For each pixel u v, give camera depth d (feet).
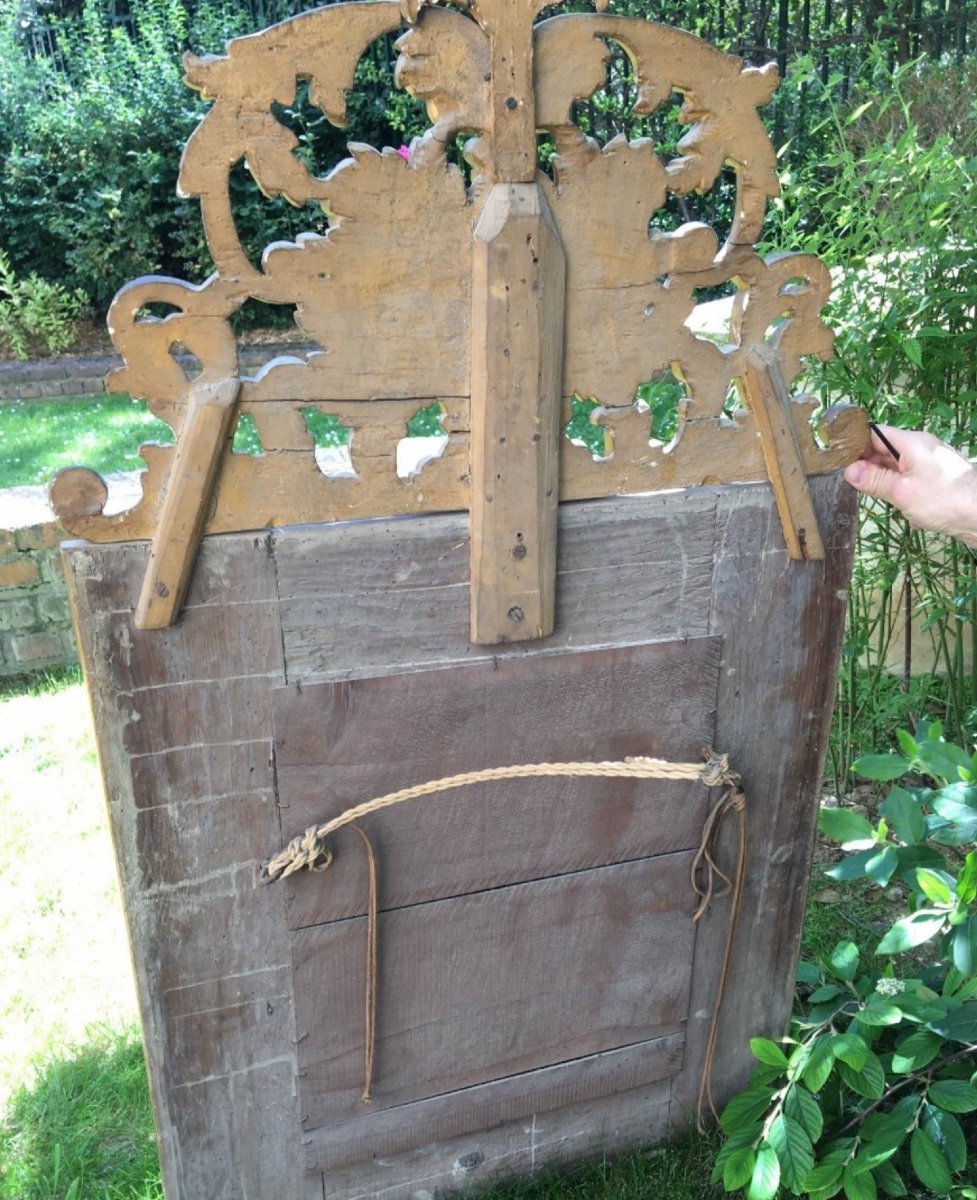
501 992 5.02
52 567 11.57
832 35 15.31
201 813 4.20
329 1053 4.81
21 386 21.22
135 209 23.58
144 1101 6.26
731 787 4.84
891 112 8.82
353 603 4.08
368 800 4.39
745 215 4.07
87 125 23.30
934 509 4.50
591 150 3.77
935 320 7.64
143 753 4.04
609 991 5.24
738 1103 5.31
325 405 3.80
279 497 3.87
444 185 3.64
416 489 4.01
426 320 3.78
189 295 3.52
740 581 4.67
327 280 3.63
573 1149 5.62
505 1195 5.45
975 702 9.08
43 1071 6.47
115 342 3.50
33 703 11.03
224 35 24.84
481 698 4.39
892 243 7.57
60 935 7.70
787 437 4.41
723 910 5.34
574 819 4.78
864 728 8.98
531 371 3.87
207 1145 4.79
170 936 4.35
